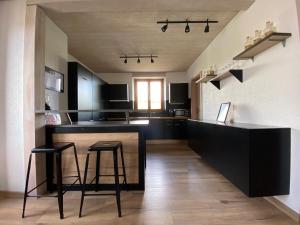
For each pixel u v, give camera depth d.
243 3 2.72
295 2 2.03
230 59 3.52
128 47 4.85
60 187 2.20
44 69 2.81
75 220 2.12
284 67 2.19
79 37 4.18
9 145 2.67
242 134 2.23
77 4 2.59
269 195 2.13
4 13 2.64
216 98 4.27
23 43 2.62
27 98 2.59
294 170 2.09
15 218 2.17
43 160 2.79
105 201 2.54
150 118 6.59
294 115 2.08
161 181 3.17
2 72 2.66
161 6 2.68
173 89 6.88
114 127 2.86
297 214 2.06
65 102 3.86
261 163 2.12
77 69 3.96
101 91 5.98
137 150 2.88
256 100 2.72
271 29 2.23
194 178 3.29
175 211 2.27
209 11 3.03
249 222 2.04
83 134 2.87
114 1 2.53
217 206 2.37
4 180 2.69
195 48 4.97
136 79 7.52
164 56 5.61
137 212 2.26
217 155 2.97
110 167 2.88
